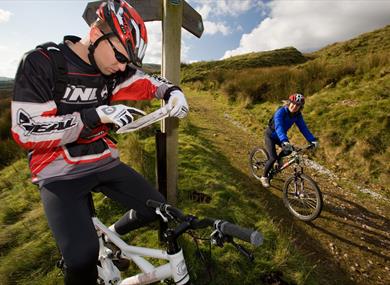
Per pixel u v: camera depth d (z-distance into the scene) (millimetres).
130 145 4758
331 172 5723
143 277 1863
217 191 3975
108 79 1690
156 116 1688
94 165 1754
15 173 5441
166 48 2627
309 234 3771
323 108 7805
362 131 6203
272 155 4559
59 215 1572
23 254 2875
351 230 3934
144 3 2566
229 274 2654
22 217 3717
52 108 1429
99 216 3371
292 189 4277
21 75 1349
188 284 1656
